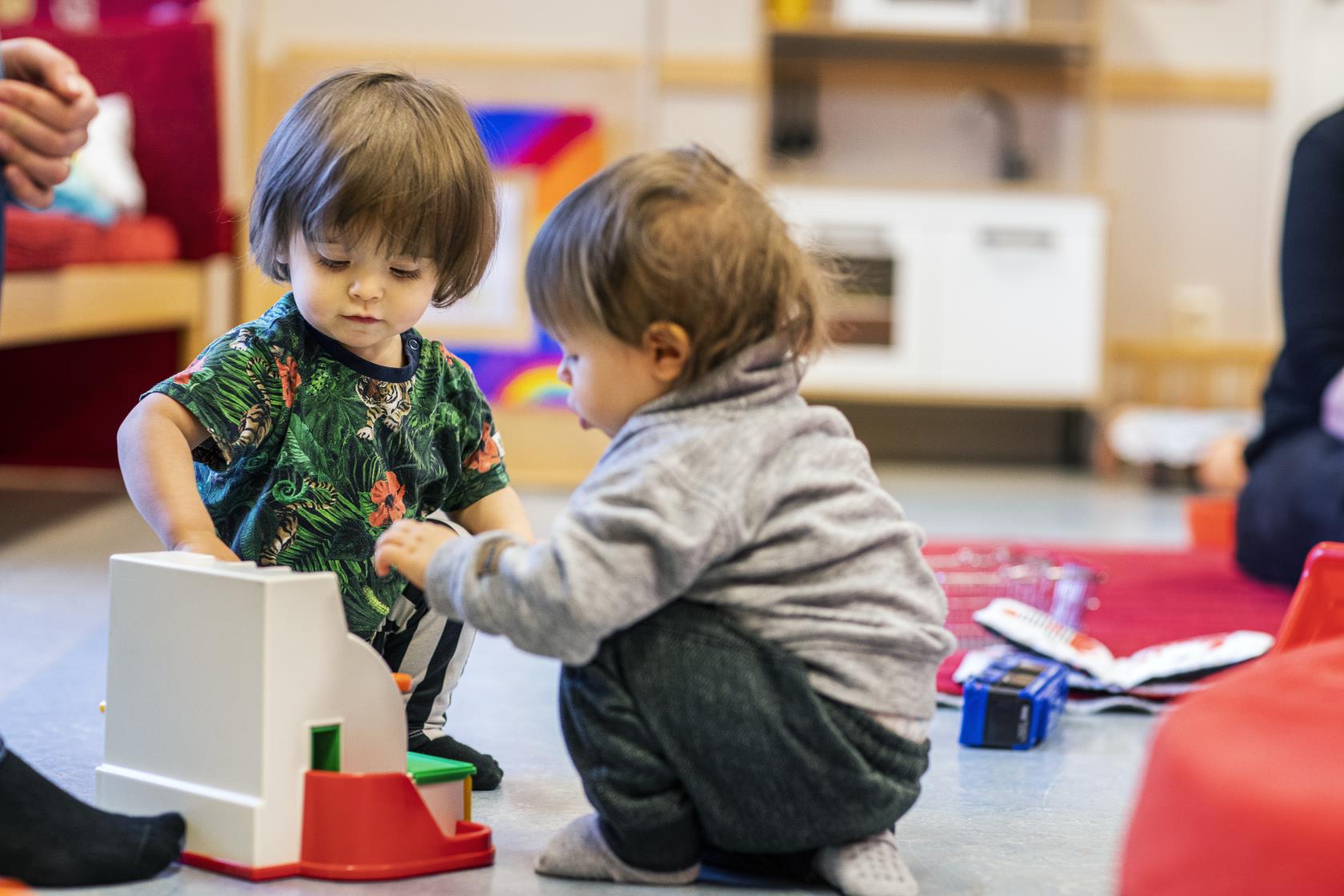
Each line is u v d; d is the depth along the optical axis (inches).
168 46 138.8
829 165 192.7
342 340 45.0
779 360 39.0
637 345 38.0
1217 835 27.7
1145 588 92.7
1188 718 31.4
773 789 37.9
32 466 142.6
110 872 36.9
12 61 50.3
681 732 37.7
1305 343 93.8
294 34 175.0
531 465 143.9
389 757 40.3
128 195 132.3
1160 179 191.3
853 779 37.9
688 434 37.4
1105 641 76.5
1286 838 26.4
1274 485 93.0
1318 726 30.7
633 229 37.5
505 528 50.1
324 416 46.3
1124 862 31.2
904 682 39.0
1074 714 63.5
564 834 40.3
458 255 45.6
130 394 141.3
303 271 44.1
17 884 36.3
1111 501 148.2
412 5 175.5
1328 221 94.0
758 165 175.6
